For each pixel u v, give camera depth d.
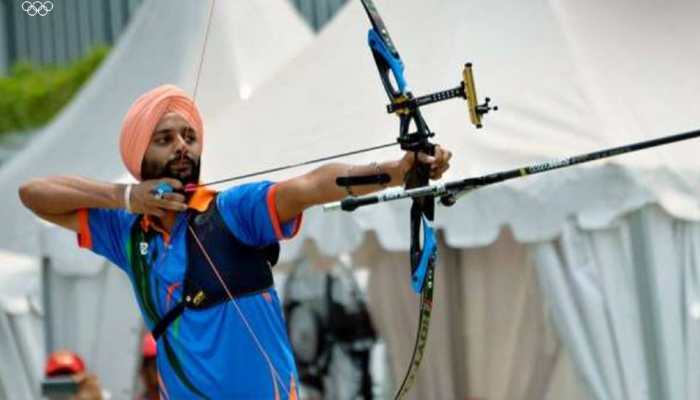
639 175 18.28
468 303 22.17
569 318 18.59
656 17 20.88
